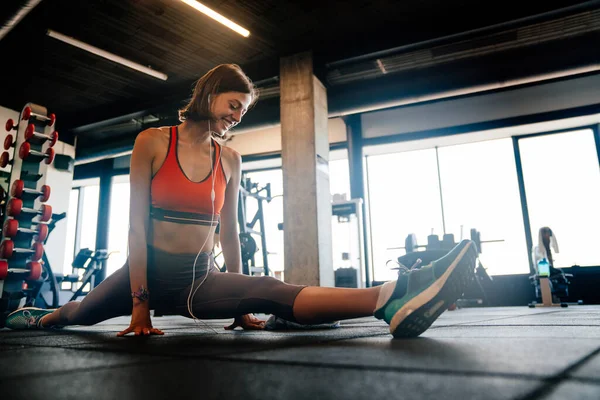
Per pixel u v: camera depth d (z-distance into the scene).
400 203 8.79
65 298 9.82
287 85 6.20
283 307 1.28
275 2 5.29
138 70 6.71
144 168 1.41
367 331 1.46
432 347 0.89
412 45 5.87
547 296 6.23
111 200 10.34
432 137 8.22
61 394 0.51
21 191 3.35
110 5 5.36
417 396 0.46
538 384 0.50
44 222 3.51
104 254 6.43
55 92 7.71
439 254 5.60
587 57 5.77
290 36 6.02
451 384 0.51
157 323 2.64
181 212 1.44
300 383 0.54
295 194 5.74
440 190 8.61
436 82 6.41
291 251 5.59
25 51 6.39
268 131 9.40
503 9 5.39
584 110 7.43
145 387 0.55
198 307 1.41
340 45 6.14
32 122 3.61
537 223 7.93
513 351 0.79
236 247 1.70
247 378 0.59
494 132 8.08
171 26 5.80
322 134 6.17
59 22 5.69
